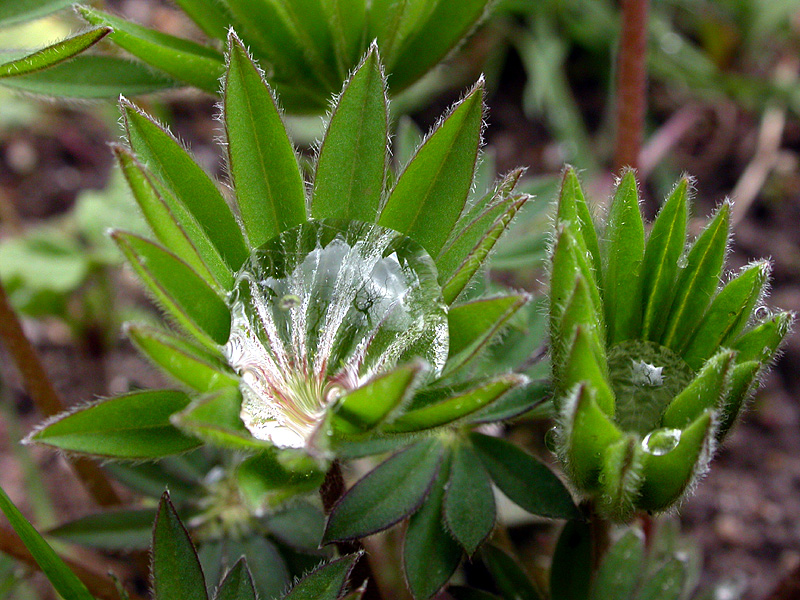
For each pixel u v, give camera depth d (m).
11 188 0.17
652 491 0.07
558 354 0.07
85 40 0.07
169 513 0.07
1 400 0.11
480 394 0.06
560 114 0.17
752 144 0.17
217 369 0.06
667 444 0.07
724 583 0.11
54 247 0.14
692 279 0.07
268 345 0.07
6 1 0.08
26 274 0.14
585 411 0.06
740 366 0.07
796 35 0.18
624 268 0.07
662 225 0.07
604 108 0.18
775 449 0.13
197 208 0.07
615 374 0.07
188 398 0.06
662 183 0.16
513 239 0.10
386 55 0.08
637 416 0.07
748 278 0.07
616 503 0.07
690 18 0.18
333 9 0.08
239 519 0.09
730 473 0.13
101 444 0.06
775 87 0.16
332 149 0.07
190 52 0.08
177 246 0.06
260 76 0.07
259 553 0.09
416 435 0.06
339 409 0.06
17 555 0.09
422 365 0.06
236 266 0.07
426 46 0.08
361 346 0.07
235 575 0.07
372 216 0.07
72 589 0.08
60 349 0.15
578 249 0.07
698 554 0.11
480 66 0.17
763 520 0.13
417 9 0.08
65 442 0.06
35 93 0.08
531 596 0.09
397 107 0.16
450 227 0.07
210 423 0.06
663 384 0.07
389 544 0.11
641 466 0.06
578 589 0.08
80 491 0.13
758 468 0.13
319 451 0.06
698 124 0.17
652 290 0.07
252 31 0.08
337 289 0.07
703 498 0.13
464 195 0.07
